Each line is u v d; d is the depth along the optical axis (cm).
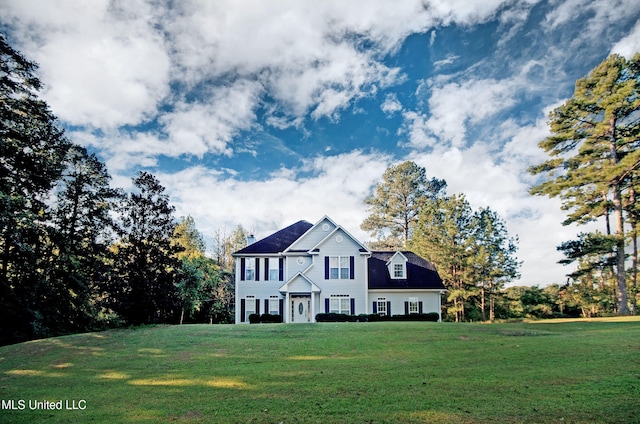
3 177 2380
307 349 1616
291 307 3173
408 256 3625
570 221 3244
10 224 2234
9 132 2400
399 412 850
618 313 3008
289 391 1038
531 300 4569
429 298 3238
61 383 1227
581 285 4053
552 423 762
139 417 883
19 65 2481
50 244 2798
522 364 1259
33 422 889
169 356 1545
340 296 3161
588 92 3158
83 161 3008
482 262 3812
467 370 1213
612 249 3070
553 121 3266
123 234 2453
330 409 884
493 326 2170
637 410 807
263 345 1712
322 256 3219
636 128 2997
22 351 1725
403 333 1936
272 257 3303
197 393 1054
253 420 835
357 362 1373
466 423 778
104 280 2442
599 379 1041
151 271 2398
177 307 2459
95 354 1622
